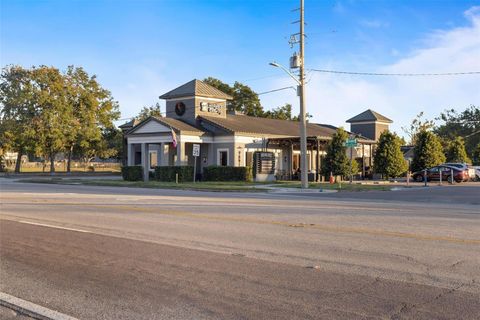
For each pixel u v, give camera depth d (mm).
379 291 6180
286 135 44250
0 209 16484
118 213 15133
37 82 54938
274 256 8367
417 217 14016
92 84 59688
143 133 41406
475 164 59531
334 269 7383
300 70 29641
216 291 6234
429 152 43906
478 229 11500
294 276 6961
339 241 9836
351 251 8789
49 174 59312
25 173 61531
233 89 74188
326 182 37750
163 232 11125
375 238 10188
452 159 53719
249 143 40594
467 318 5156
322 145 44344
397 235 10570
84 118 58750
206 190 29797
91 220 13375
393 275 6996
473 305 5590
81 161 107812
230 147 39656
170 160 42781
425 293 6086
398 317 5191
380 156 42688
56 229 11633
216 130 40500
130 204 18359
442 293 6082
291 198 22547
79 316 5391
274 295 6035
